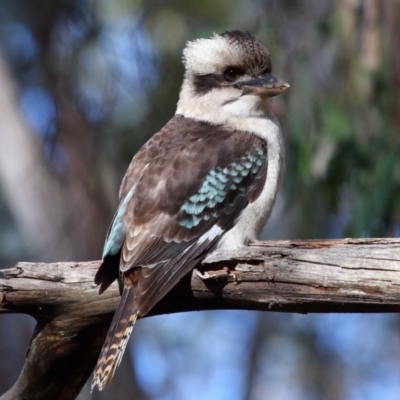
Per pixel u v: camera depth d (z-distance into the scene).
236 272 7.69
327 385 18.73
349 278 7.40
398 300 7.35
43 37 14.86
